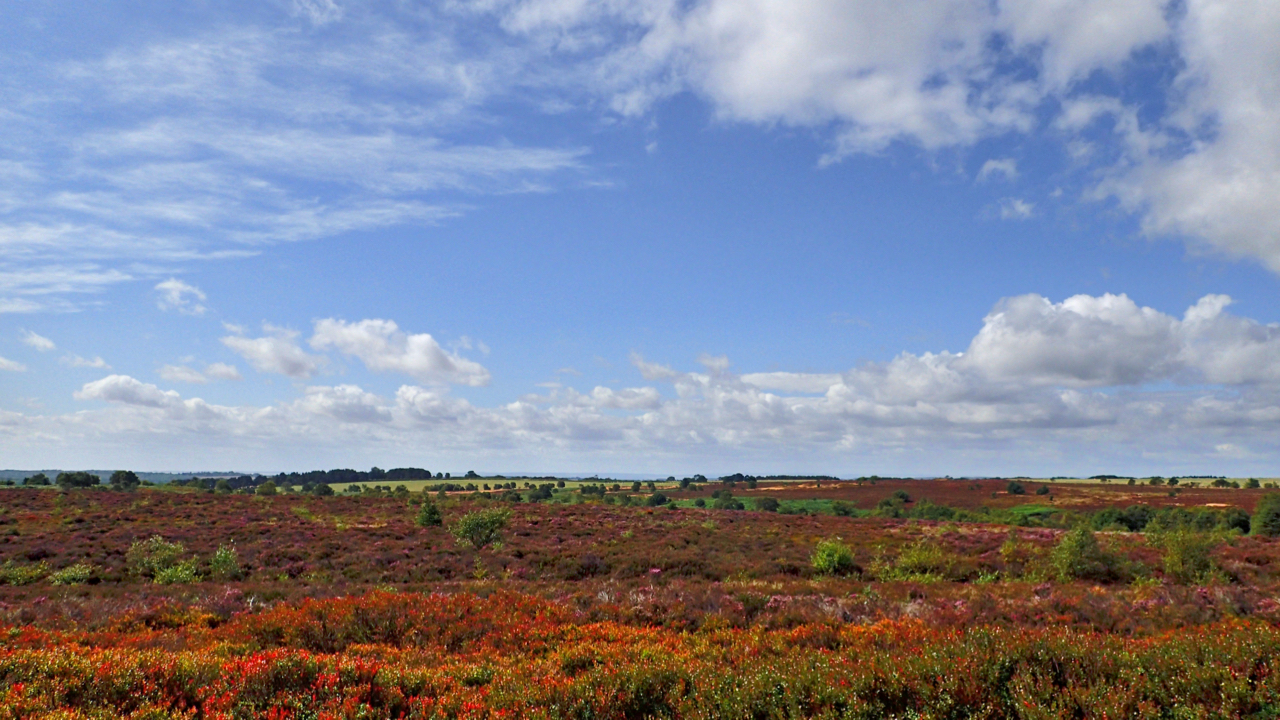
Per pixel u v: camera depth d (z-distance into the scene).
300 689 7.96
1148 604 15.79
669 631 13.57
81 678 7.89
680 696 7.79
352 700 7.49
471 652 11.67
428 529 48.28
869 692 7.52
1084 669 7.86
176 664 8.67
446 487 124.12
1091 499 101.88
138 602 17.62
